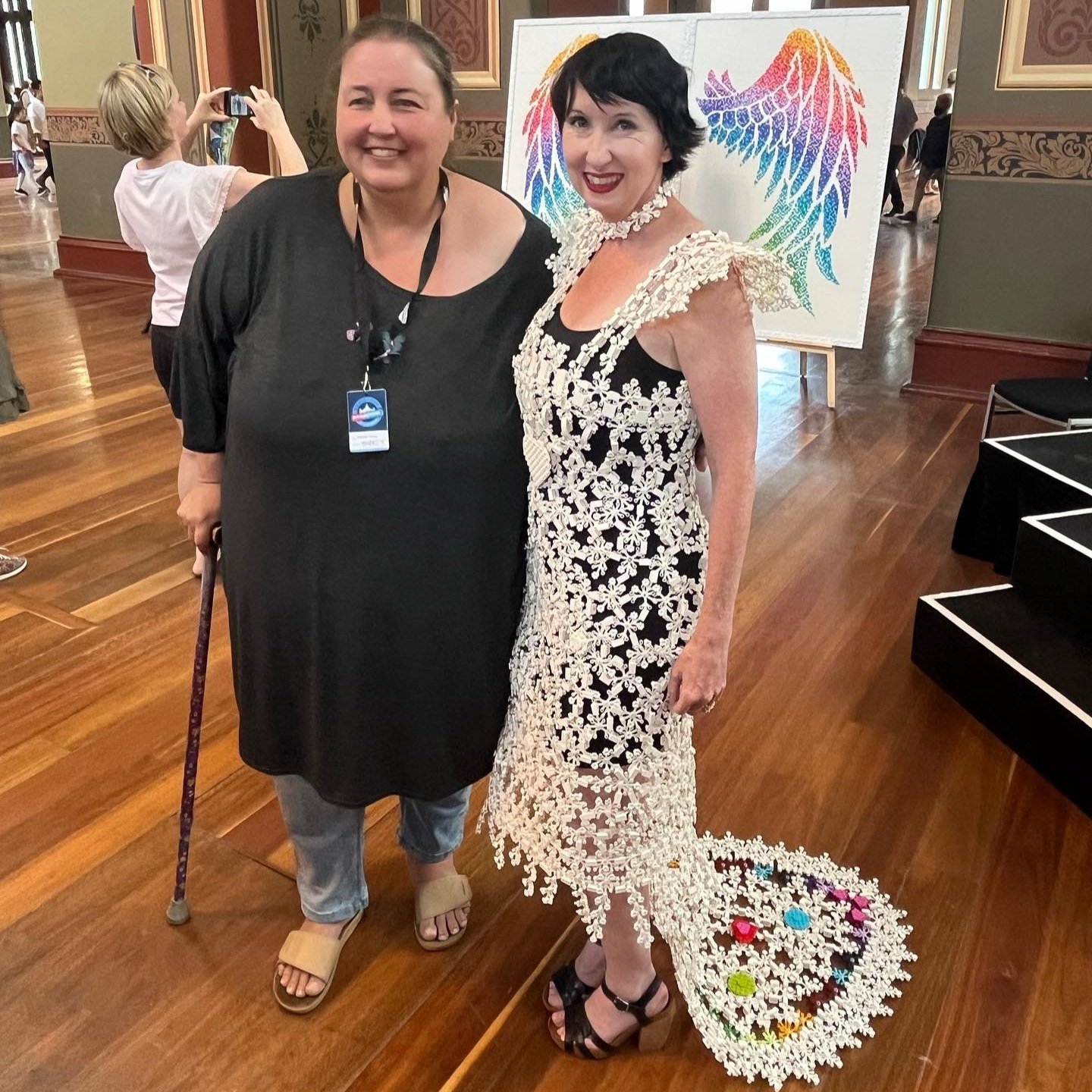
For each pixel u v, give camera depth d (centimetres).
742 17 401
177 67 612
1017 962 182
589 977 171
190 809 185
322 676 148
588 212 142
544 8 542
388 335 137
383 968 182
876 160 396
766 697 261
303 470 140
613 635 134
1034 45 431
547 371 131
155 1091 159
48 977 180
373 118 127
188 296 148
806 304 427
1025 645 247
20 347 581
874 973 179
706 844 206
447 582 144
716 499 129
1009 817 219
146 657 279
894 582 320
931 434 447
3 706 256
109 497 384
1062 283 459
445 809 179
